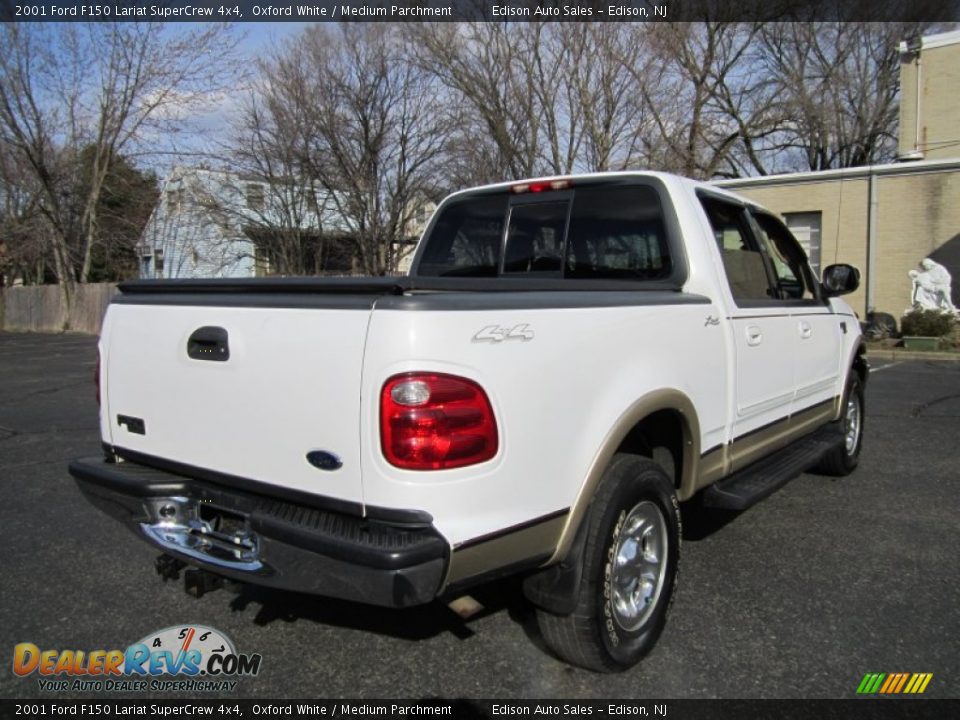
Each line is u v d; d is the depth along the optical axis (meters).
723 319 3.60
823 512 4.91
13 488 5.66
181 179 26.59
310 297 2.50
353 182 24.31
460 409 2.30
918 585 3.75
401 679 2.97
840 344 5.23
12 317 30.64
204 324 2.78
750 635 3.25
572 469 2.65
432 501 2.28
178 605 3.65
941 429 7.46
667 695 2.82
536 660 3.09
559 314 2.64
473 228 4.50
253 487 2.66
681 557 4.14
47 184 25.62
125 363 3.13
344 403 2.37
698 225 3.69
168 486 2.89
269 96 24.34
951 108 19.09
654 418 3.33
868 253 17.86
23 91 24.14
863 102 28.48
